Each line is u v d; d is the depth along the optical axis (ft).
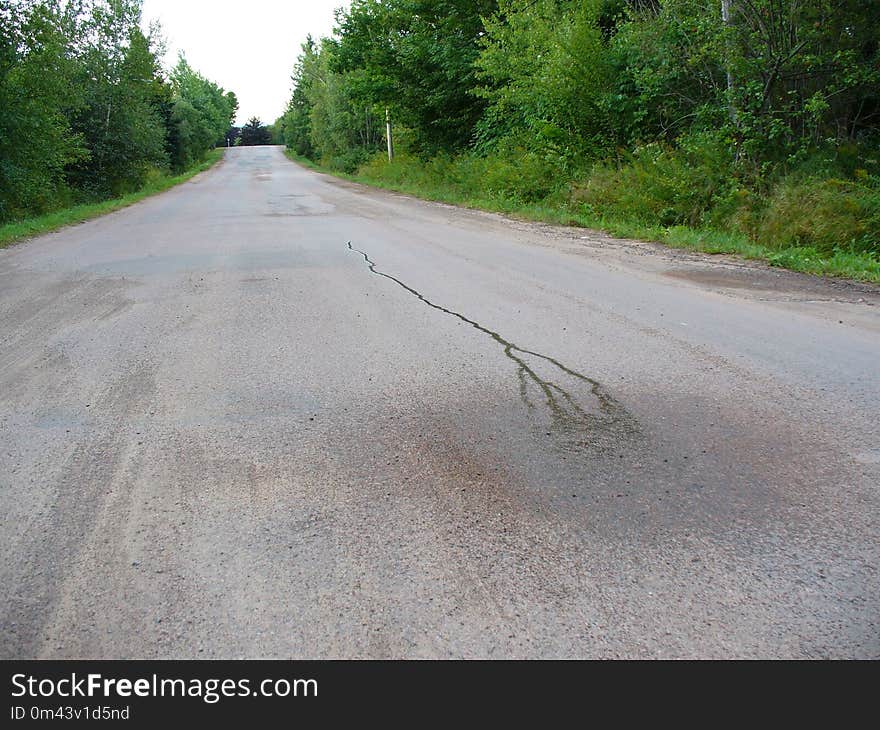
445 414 13.09
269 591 8.04
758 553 8.71
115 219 56.18
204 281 26.14
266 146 400.88
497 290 24.07
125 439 12.12
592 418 12.87
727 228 37.27
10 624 7.54
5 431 12.48
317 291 24.03
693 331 18.74
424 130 91.97
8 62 57.62
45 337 18.67
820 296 23.53
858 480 10.53
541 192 56.29
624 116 52.03
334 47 92.43
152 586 8.14
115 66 92.38
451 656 7.11
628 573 8.34
